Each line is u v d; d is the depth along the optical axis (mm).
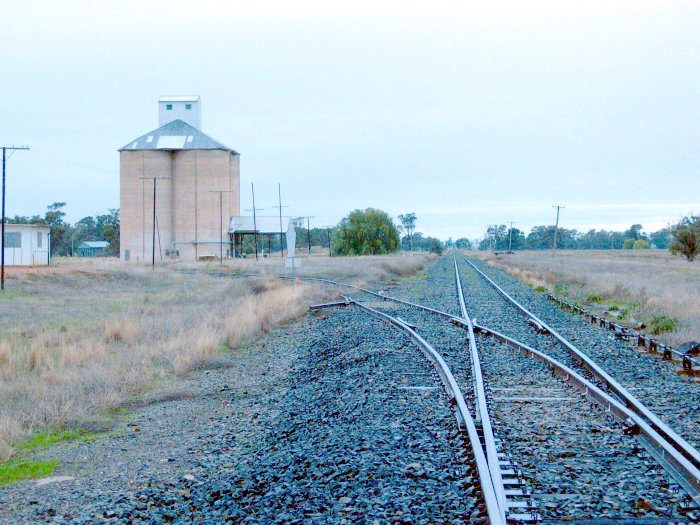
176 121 110625
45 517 7176
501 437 8375
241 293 38438
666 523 5691
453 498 6410
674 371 13250
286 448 8930
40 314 30125
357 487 6941
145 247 105562
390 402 10734
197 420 11703
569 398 10672
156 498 7469
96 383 14484
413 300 31641
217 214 106438
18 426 11047
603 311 26016
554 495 6379
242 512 6652
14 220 147375
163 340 20609
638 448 7840
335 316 25984
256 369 16469
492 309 26672
